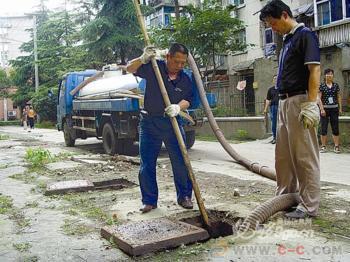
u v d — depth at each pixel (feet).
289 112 13.15
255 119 43.27
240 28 63.72
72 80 41.93
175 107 13.51
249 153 32.37
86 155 33.06
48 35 112.88
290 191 14.34
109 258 10.55
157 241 10.84
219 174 22.49
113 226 12.46
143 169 14.83
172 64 14.03
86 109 36.76
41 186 20.20
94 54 83.66
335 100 30.53
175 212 14.66
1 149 41.68
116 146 33.17
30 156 29.96
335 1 54.85
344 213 13.67
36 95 107.04
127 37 79.56
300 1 62.75
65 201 16.99
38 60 109.70
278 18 13.19
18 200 17.51
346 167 24.44
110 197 17.40
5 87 138.92
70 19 111.65
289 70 13.12
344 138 34.42
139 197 17.16
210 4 61.98
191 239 11.34
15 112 159.33
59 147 43.06
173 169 15.06
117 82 33.30
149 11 81.97
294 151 13.21
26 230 13.11
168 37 57.98
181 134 14.55
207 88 63.16
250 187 18.60
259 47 70.95
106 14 82.64
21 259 10.68
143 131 14.73
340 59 55.83
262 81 62.80
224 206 15.10
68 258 10.64
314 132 13.15
